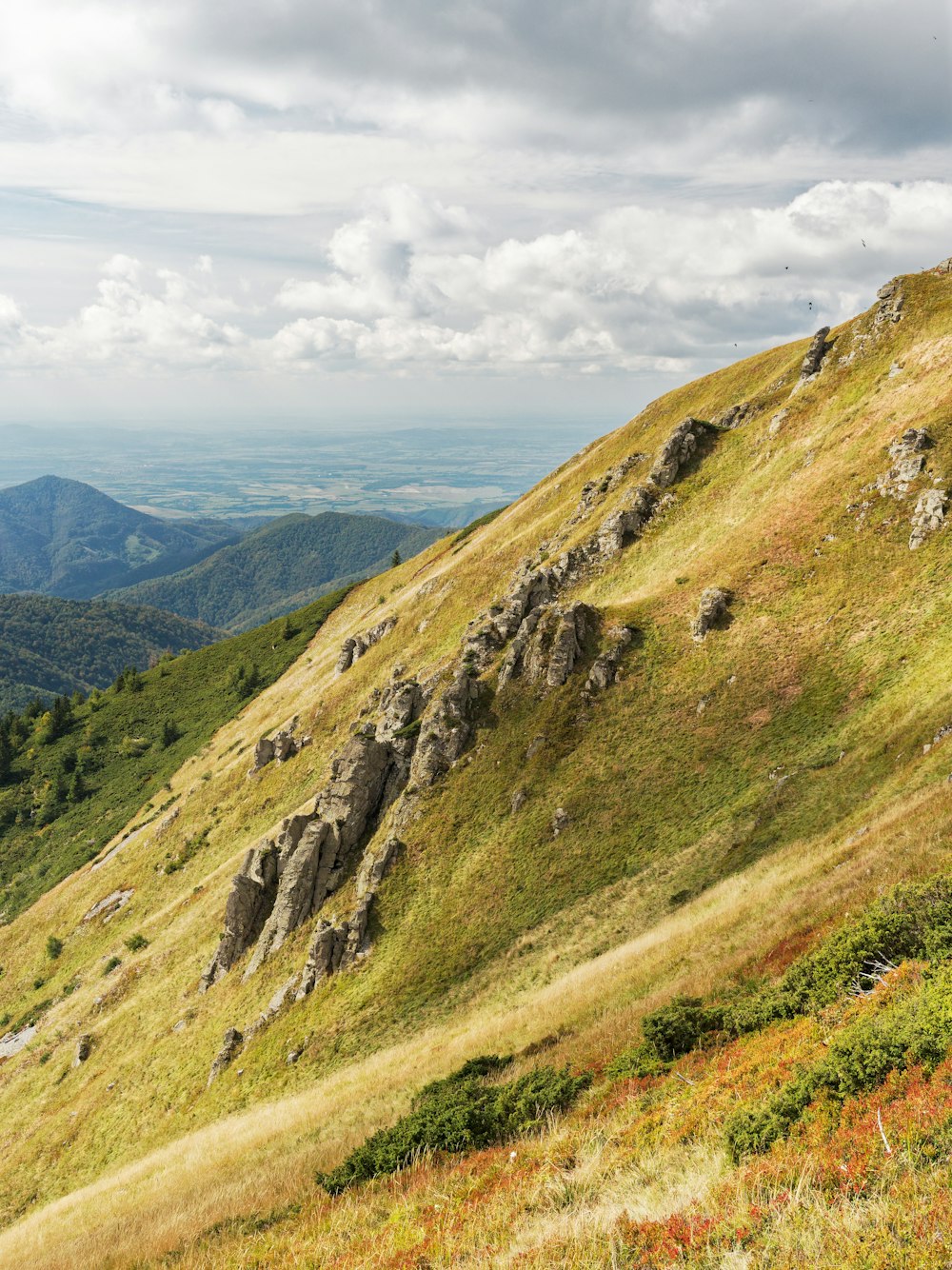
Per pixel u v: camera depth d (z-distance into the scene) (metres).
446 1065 32.66
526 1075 22.98
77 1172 51.88
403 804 62.56
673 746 55.38
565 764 58.81
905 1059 11.58
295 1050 48.25
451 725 65.25
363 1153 21.20
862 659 51.50
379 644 123.75
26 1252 32.06
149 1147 48.78
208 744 154.00
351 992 50.41
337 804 65.44
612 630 66.75
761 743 51.00
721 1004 21.67
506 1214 13.11
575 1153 15.50
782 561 65.31
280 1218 20.33
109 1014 71.31
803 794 42.84
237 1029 54.25
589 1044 25.62
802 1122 11.56
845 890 25.66
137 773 161.50
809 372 93.12
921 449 62.62
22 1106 65.50
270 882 65.62
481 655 73.69
